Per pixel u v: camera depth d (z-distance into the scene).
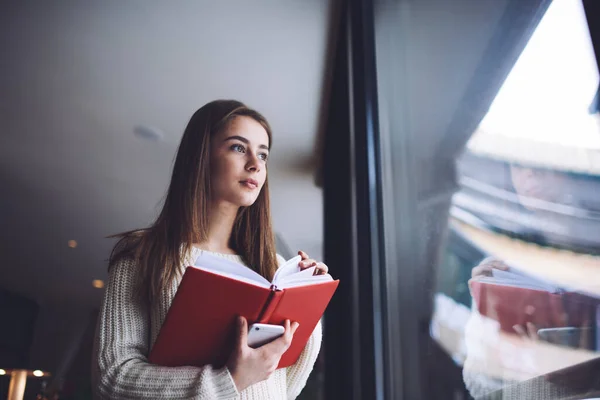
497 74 1.04
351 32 2.08
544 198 0.82
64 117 3.33
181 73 2.81
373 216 1.70
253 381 0.76
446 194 1.24
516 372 0.87
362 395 1.55
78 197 4.45
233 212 1.00
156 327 0.86
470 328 1.05
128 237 0.96
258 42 2.50
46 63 2.84
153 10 2.35
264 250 1.03
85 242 5.43
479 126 1.09
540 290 0.82
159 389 0.74
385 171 1.70
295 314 0.81
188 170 0.97
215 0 2.23
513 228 0.91
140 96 3.06
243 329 0.74
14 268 6.18
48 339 6.99
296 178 3.68
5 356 6.51
